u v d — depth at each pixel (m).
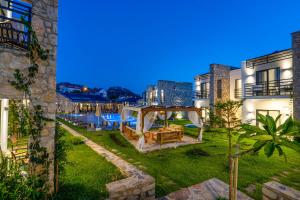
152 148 11.02
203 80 24.19
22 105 4.83
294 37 12.33
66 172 6.98
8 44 4.89
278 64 14.53
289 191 4.75
